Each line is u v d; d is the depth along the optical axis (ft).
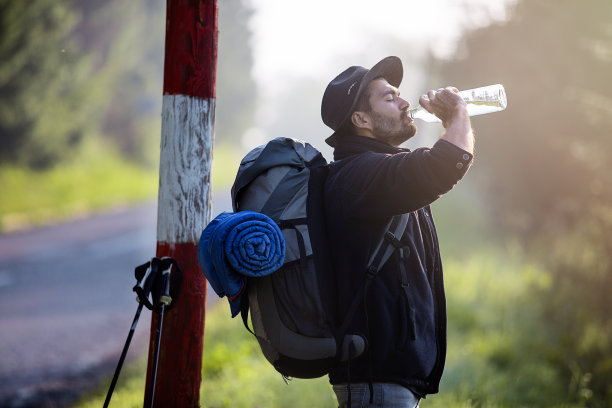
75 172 159.63
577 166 66.74
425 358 17.46
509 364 41.60
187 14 18.85
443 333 18.47
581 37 61.87
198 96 19.04
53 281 72.08
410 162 15.99
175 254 19.04
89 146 175.01
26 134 146.51
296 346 16.88
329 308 16.87
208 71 19.19
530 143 72.74
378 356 17.04
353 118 18.51
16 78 142.00
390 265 17.31
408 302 17.20
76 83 157.17
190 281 19.17
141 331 52.31
